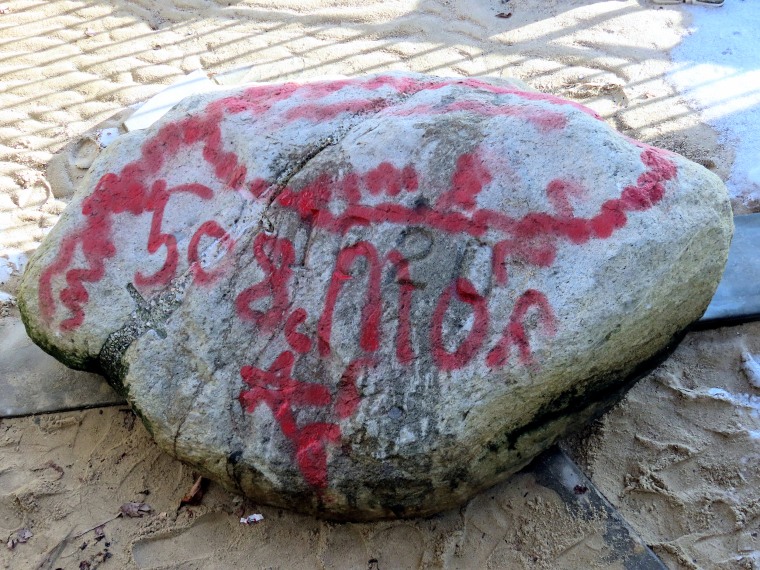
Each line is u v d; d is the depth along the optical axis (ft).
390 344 5.20
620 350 5.23
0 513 5.85
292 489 5.38
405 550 5.53
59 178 8.07
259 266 5.57
